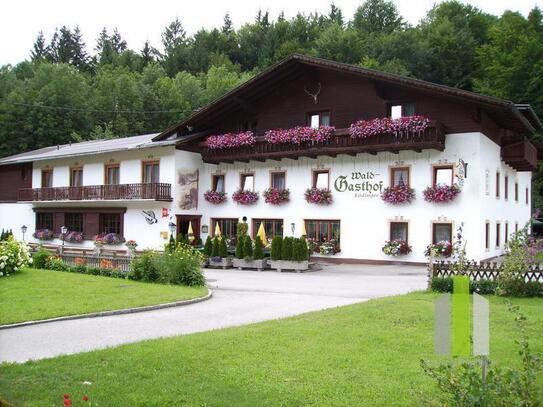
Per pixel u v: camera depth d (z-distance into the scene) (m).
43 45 95.88
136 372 6.78
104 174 34.78
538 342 8.40
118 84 67.25
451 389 4.26
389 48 58.88
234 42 88.00
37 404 5.62
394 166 25.84
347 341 8.48
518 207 32.31
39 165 39.50
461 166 23.92
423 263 24.84
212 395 5.92
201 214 32.53
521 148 27.25
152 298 13.52
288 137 27.47
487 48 51.72
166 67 84.69
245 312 12.20
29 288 14.65
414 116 24.08
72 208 36.56
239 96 29.72
